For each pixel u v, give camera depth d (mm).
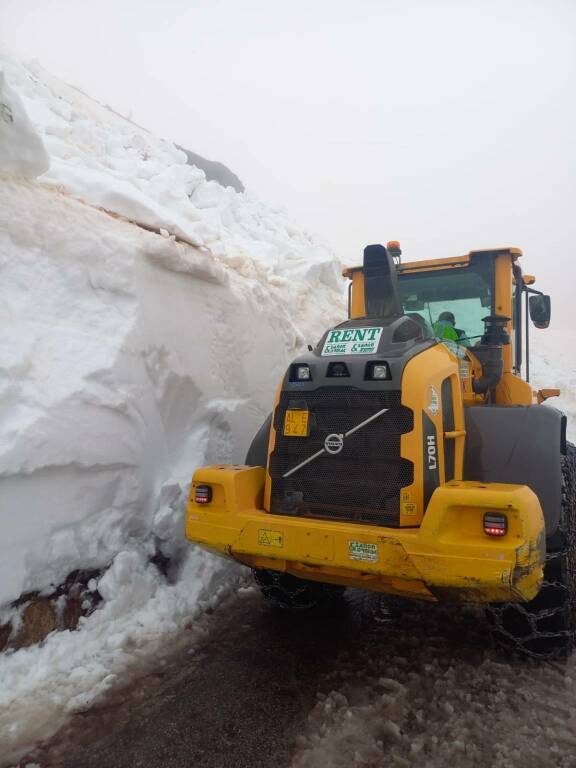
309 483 2865
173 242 4266
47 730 2348
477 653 2984
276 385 5504
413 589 2518
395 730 2328
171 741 2297
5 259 3180
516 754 2184
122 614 3229
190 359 4258
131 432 3594
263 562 2852
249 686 2684
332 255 9719
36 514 2959
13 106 3307
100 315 3586
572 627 2893
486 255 4383
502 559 2273
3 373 2898
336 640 3154
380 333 2973
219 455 4496
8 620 2771
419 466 2625
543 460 2848
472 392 3869
